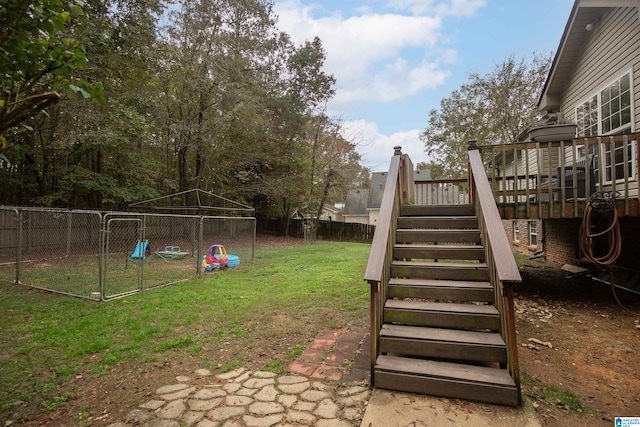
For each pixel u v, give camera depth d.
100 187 10.90
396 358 2.76
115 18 10.41
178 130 13.05
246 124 14.66
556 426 2.23
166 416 2.27
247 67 14.92
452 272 3.55
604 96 6.85
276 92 18.00
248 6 14.38
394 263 3.80
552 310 4.82
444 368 2.57
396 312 3.10
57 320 4.24
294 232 21.98
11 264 8.45
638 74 5.83
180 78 13.49
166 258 9.88
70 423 2.21
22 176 11.09
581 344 3.61
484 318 2.88
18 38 1.63
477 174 3.95
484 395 2.37
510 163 12.88
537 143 4.96
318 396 2.50
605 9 6.80
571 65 8.19
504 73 18.02
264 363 3.08
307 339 3.65
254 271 7.91
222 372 2.91
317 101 19.66
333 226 21.62
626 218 5.98
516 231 13.06
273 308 4.79
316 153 20.38
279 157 18.94
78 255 9.41
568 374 2.96
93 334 3.76
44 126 10.79
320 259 10.12
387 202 3.75
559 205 4.95
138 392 2.59
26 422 2.22
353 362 3.06
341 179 20.45
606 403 2.51
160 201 15.70
